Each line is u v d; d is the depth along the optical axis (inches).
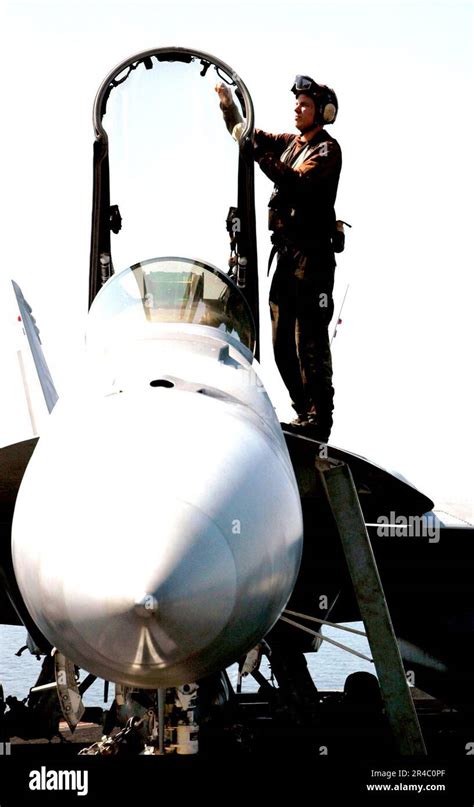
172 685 346.0
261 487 350.6
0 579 522.3
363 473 522.9
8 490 502.6
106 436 353.4
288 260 542.3
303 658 572.1
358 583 435.5
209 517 327.6
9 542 514.3
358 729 557.0
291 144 567.8
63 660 450.0
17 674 922.1
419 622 620.4
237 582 329.4
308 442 478.0
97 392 395.5
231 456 350.9
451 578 614.5
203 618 322.7
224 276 498.3
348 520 438.6
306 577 559.5
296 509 370.3
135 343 443.8
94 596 316.8
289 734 522.3
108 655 326.3
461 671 618.5
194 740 403.5
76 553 322.0
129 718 433.7
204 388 398.0
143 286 486.6
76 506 331.0
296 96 551.5
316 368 532.4
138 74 538.6
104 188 537.3
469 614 621.0
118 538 319.9
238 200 529.0
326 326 538.9
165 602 313.9
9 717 550.3
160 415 363.3
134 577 313.6
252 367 455.5
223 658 342.0
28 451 474.0
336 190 546.3
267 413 412.2
